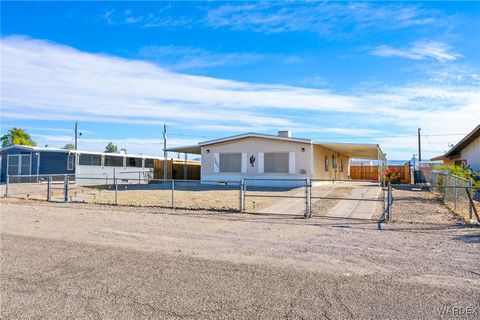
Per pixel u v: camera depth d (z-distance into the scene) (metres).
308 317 4.01
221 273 5.54
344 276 5.41
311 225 10.04
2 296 4.59
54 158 28.50
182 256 6.57
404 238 8.26
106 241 7.84
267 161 23.27
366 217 11.39
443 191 16.31
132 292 4.74
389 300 4.48
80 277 5.33
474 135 20.67
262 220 10.88
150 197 17.05
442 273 5.57
